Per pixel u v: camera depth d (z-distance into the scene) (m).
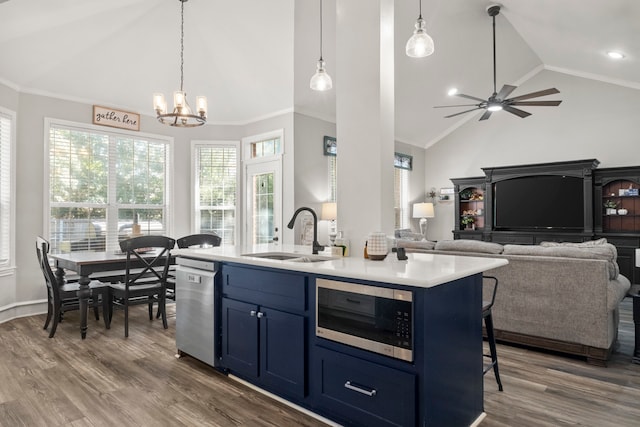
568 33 5.07
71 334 3.62
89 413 2.17
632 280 5.73
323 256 2.54
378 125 2.58
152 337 3.55
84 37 4.04
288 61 4.76
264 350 2.34
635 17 4.00
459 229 7.52
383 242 2.30
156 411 2.19
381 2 2.59
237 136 5.84
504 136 7.32
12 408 2.22
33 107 4.30
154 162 5.33
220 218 5.75
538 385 2.51
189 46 4.62
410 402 1.64
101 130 4.81
